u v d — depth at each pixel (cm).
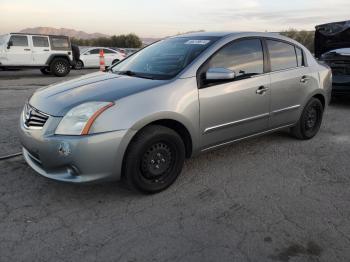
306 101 516
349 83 754
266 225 313
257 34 457
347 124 651
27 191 367
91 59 2148
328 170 434
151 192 362
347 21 991
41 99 360
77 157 314
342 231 304
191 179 402
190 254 273
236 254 274
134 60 453
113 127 321
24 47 1544
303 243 288
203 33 455
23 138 354
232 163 450
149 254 272
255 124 447
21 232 297
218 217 325
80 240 288
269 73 455
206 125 390
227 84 403
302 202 354
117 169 331
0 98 881
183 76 372
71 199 353
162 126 355
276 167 441
